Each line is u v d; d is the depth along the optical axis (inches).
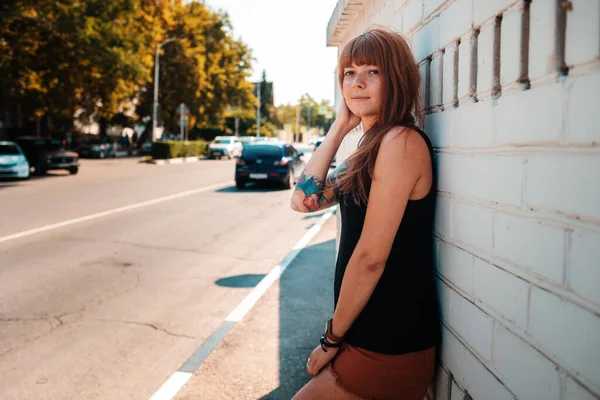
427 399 76.9
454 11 62.9
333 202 76.8
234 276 234.4
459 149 61.1
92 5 774.5
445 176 65.7
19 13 741.9
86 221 378.0
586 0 37.4
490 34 52.9
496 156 51.6
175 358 144.5
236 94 1717.5
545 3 42.6
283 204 488.1
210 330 166.1
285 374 129.2
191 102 1544.0
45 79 882.8
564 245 40.6
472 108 57.2
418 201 62.4
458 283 61.9
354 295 60.4
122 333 163.6
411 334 62.2
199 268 248.8
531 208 45.2
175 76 1492.4
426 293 65.0
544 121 42.9
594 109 36.7
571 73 39.3
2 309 186.9
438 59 69.1
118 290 211.5
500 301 51.4
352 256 60.5
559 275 41.3
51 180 715.4
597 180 36.5
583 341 38.4
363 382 62.6
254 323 167.2
